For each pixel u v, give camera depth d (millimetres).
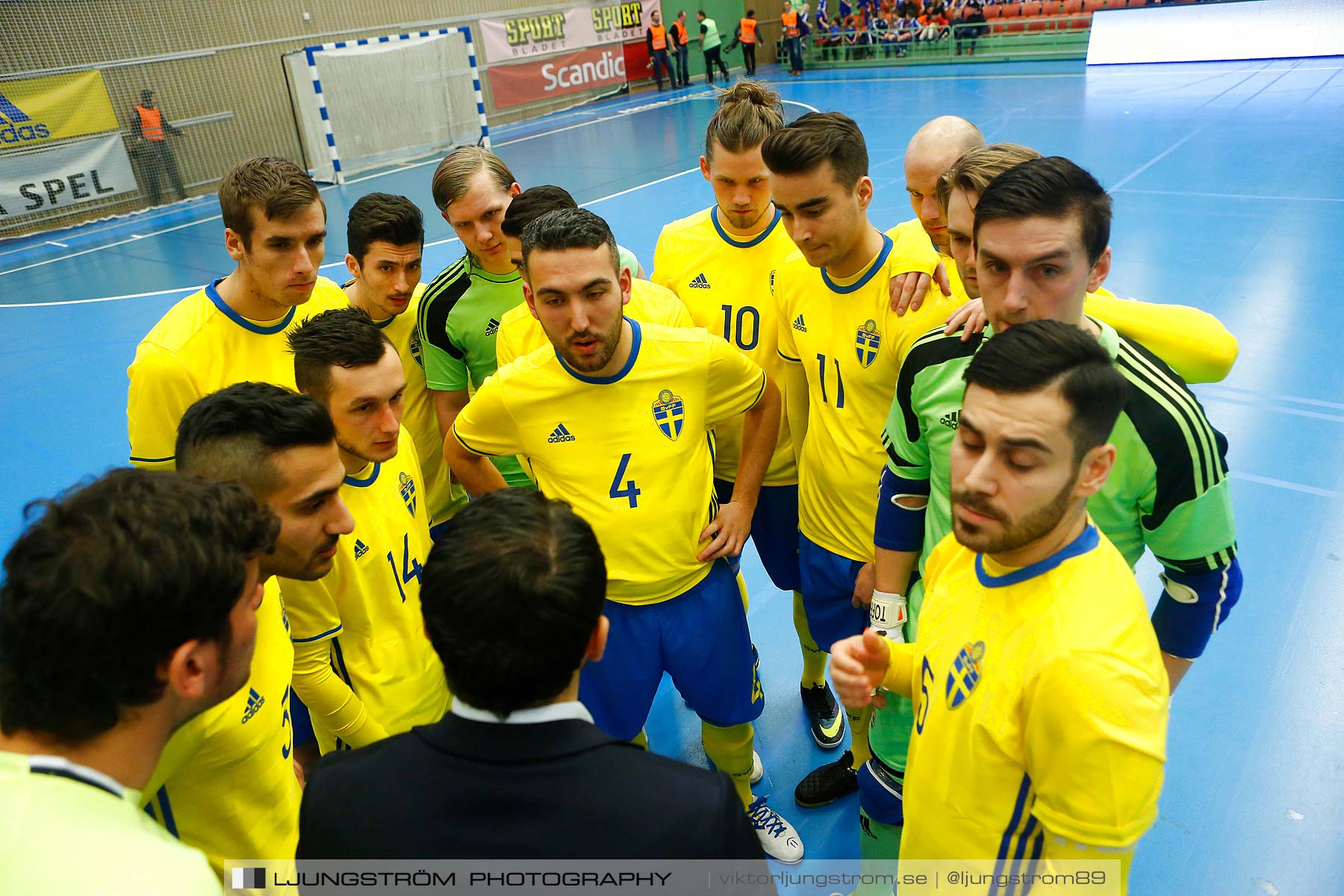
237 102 16734
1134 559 1943
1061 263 1681
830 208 2406
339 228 12688
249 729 1776
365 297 3252
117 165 15203
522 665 1203
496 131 20875
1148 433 1729
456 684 1249
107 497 1201
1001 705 1432
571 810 1189
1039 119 14883
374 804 1242
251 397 1748
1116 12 19719
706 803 1203
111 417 6887
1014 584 1474
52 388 7559
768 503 3365
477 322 3303
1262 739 3043
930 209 2727
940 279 2457
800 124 2375
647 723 3545
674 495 2479
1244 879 2564
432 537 3516
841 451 2750
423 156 18578
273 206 2602
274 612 1929
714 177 3170
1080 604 1378
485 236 3156
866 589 2637
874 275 2582
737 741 2814
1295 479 4570
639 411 2416
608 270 2172
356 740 2332
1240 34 18484
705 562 2607
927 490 2291
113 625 1127
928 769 1631
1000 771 1450
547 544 1254
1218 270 7535
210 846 1801
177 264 11641
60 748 1172
